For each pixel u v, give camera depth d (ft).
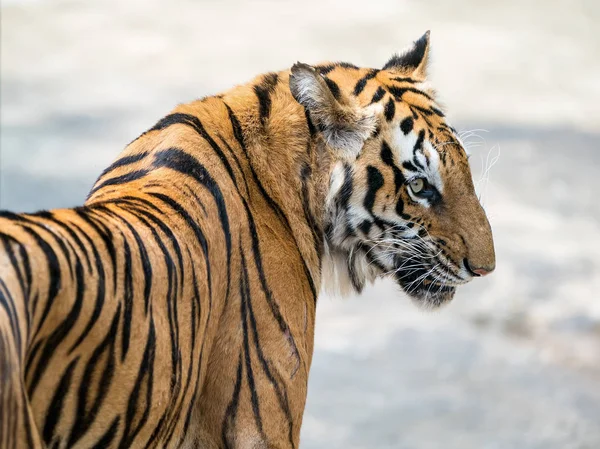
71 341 18.61
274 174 24.54
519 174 73.87
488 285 57.41
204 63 99.60
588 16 122.93
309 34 110.83
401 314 54.60
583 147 80.64
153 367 20.26
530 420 44.34
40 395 18.48
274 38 108.99
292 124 24.86
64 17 115.55
